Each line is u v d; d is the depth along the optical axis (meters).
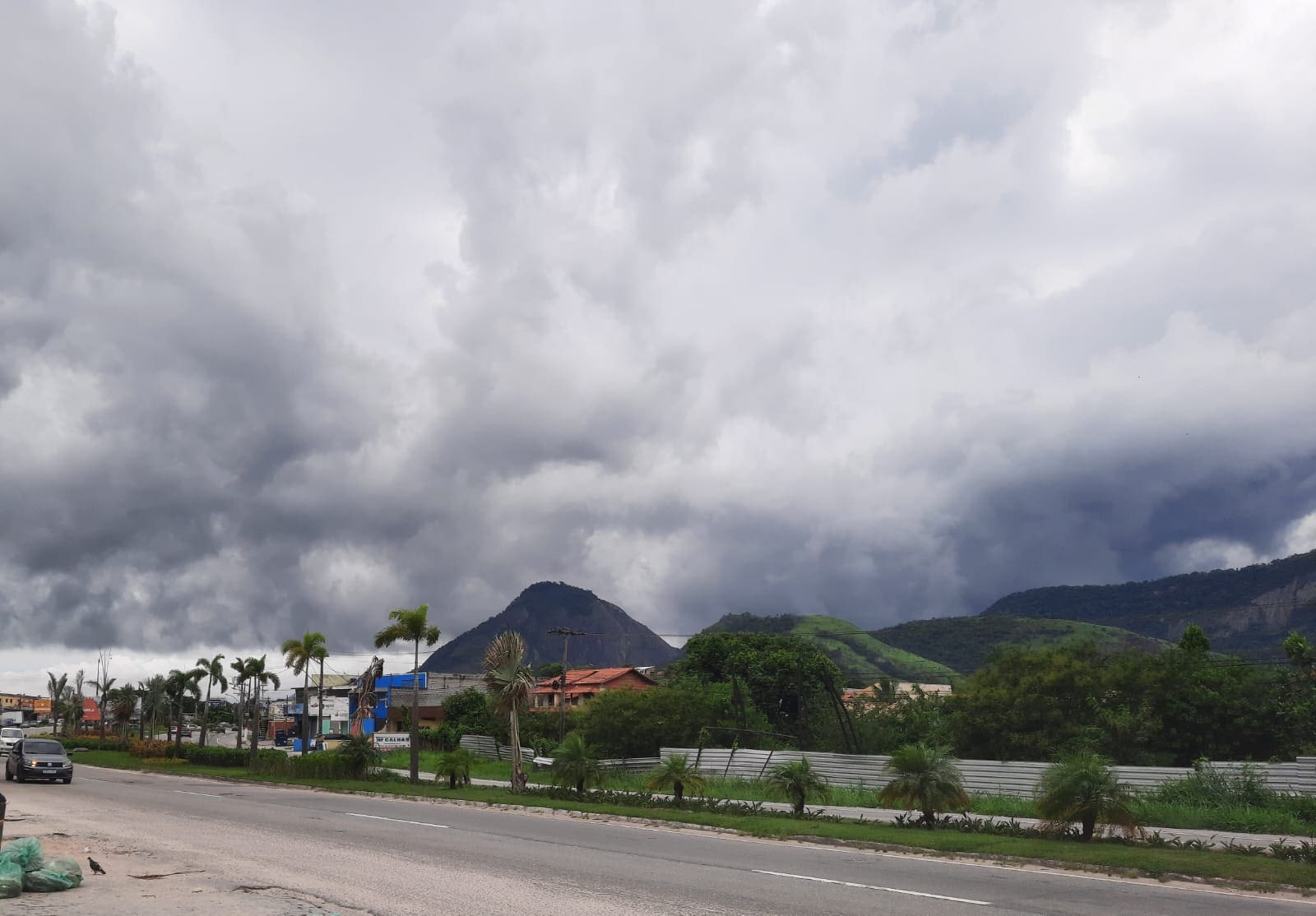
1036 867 16.20
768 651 70.25
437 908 11.80
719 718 61.75
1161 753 39.16
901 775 22.73
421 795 33.41
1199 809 24.98
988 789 32.66
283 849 17.58
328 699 102.00
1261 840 20.20
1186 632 44.78
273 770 46.25
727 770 44.31
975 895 13.05
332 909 11.67
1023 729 42.62
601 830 22.05
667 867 15.57
